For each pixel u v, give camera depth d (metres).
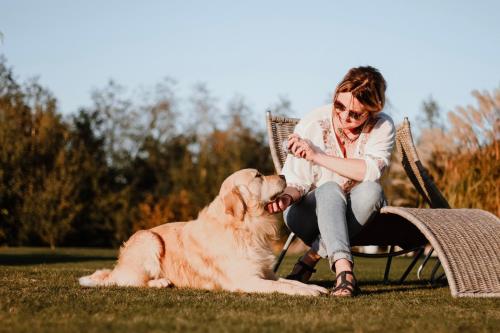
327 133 4.25
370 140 4.12
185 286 4.18
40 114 19.02
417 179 4.97
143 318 2.56
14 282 4.15
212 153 22.36
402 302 3.20
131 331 2.26
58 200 17.78
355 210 3.89
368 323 2.49
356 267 7.55
